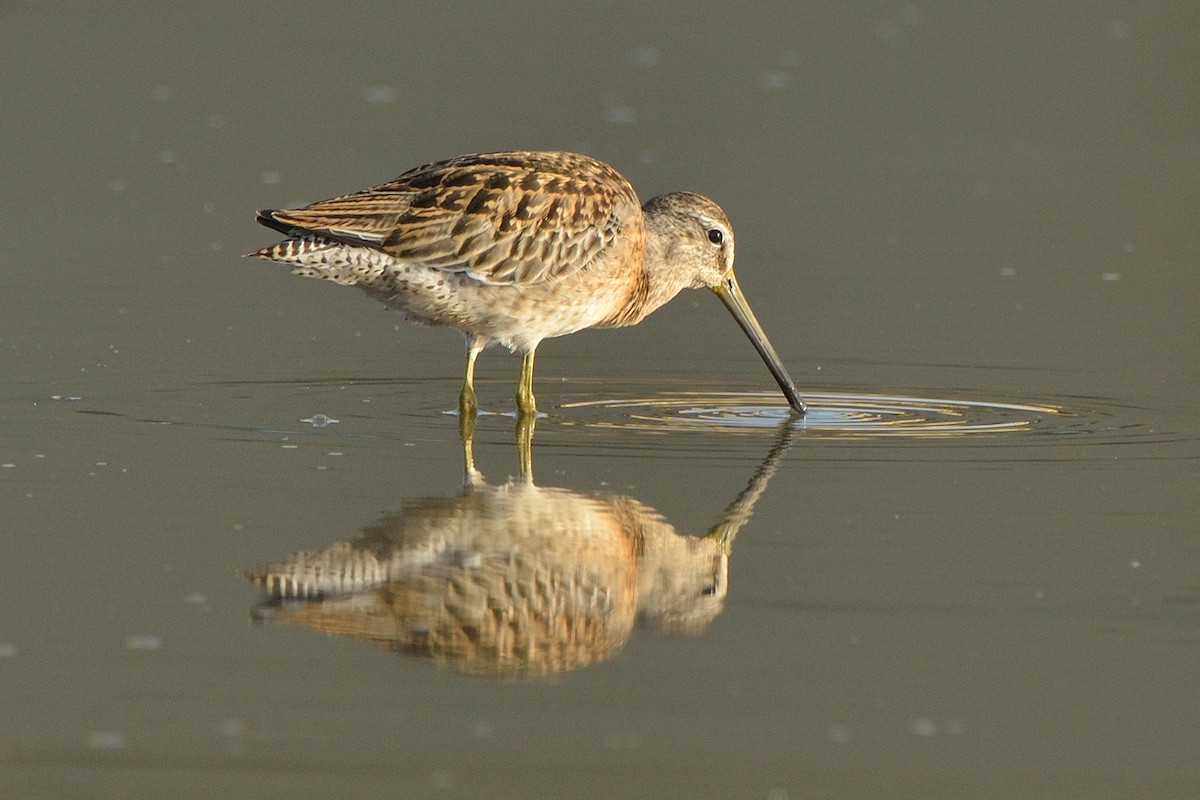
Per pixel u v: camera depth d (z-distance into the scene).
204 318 18.48
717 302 20.09
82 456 13.21
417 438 14.09
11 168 25.08
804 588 10.68
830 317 19.03
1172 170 26.64
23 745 8.45
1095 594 10.55
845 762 8.44
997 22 35.50
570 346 18.11
